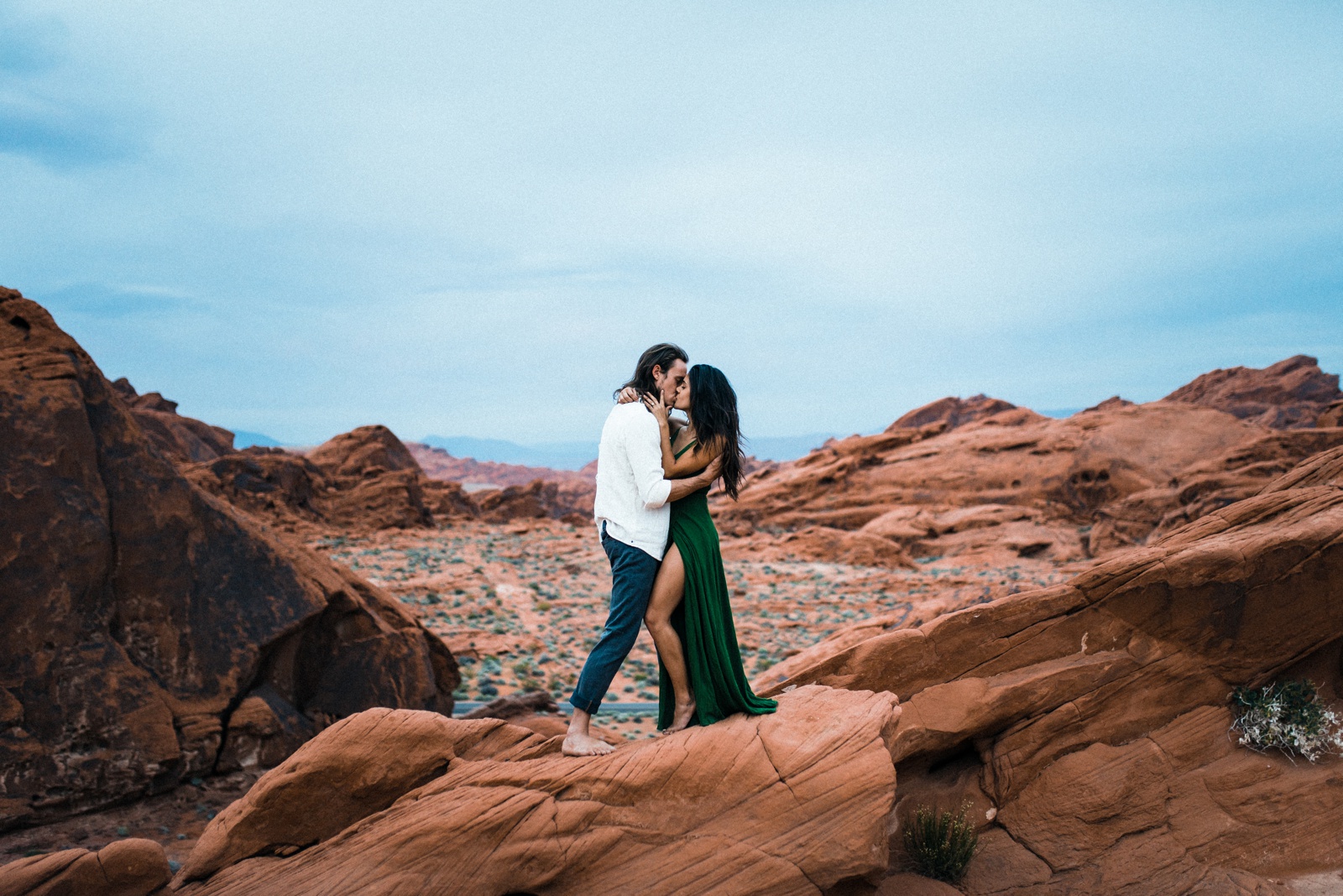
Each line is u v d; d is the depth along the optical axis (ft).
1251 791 20.43
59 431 24.85
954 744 20.94
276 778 14.48
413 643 32.83
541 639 57.67
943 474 144.46
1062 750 21.06
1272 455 97.40
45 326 26.91
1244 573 21.02
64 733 22.38
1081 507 123.95
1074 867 19.48
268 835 14.49
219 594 26.48
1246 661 21.52
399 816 14.20
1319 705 21.45
